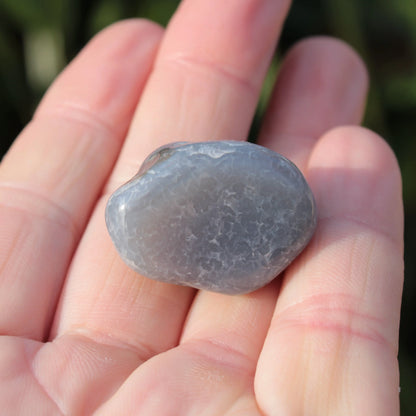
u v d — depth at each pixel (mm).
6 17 243
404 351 222
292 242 178
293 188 177
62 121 208
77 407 167
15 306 181
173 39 212
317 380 164
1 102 243
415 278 233
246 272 178
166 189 175
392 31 253
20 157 201
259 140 215
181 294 186
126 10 249
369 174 187
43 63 242
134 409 165
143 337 181
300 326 171
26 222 190
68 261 192
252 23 208
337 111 217
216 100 206
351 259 176
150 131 205
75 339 178
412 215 237
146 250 176
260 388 166
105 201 198
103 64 213
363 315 170
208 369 170
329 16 251
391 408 163
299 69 220
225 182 176
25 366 170
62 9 238
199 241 176
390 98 245
